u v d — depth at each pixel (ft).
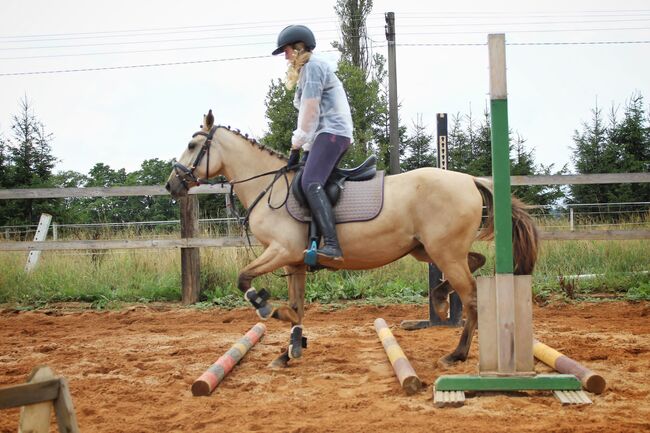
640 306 28.81
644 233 29.96
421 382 15.43
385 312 29.40
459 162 74.95
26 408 9.32
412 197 17.24
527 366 14.71
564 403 13.85
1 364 19.93
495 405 13.91
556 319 26.35
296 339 18.63
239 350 18.72
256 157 19.36
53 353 21.45
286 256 17.88
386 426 12.67
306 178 17.43
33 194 32.96
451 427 12.45
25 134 70.08
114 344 23.06
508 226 14.78
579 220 44.50
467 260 17.76
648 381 15.76
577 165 70.79
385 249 17.47
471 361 18.34
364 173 18.02
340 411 13.94
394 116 67.56
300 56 17.71
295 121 61.87
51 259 36.96
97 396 15.79
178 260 36.24
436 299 18.72
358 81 66.13
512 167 70.69
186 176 19.88
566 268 34.86
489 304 14.89
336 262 17.78
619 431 11.92
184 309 31.01
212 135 19.80
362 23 88.28
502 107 14.84
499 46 14.88
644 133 70.69
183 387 16.47
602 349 19.62
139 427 13.19
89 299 33.55
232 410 14.28
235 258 34.01
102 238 39.04
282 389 16.03
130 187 32.81
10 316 30.68
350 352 20.49
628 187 66.95
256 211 18.56
